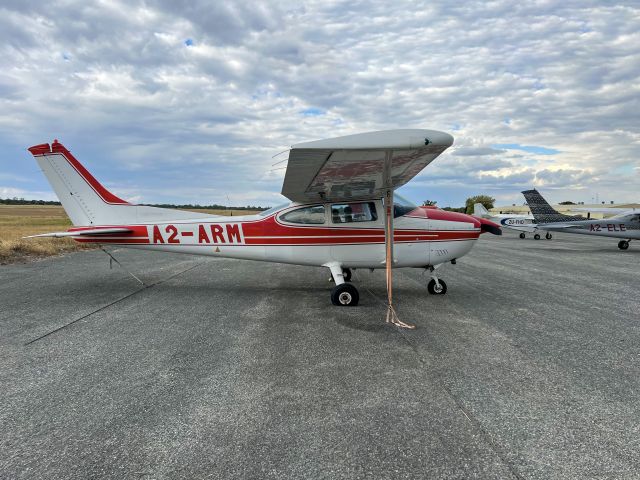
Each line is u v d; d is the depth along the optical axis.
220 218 6.60
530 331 4.49
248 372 3.34
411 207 6.46
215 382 3.14
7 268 9.60
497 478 1.97
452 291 6.87
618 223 16.08
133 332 4.49
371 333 4.43
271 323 4.86
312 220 6.35
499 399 2.83
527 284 7.58
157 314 5.30
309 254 6.40
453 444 2.27
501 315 5.21
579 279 8.20
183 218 6.78
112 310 5.52
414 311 5.44
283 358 3.67
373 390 2.98
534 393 2.92
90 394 2.94
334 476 1.99
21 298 6.29
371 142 4.01
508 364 3.50
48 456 2.18
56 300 6.15
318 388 3.02
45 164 6.79
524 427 2.45
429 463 2.09
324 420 2.54
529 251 15.14
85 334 4.41
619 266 10.44
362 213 6.29
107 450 2.23
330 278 7.95
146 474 2.02
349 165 4.62
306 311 5.48
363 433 2.39
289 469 2.04
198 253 6.72
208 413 2.64
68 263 10.66
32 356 3.73
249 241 6.53
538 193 20.86
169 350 3.90
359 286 7.36
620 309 5.55
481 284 7.58
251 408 2.71
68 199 6.88
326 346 4.00
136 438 2.35
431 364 3.50
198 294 6.65
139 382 3.15
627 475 1.99
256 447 2.24
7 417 2.61
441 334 4.38
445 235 6.34
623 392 2.95
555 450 2.21
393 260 6.32
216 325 4.77
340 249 6.34
